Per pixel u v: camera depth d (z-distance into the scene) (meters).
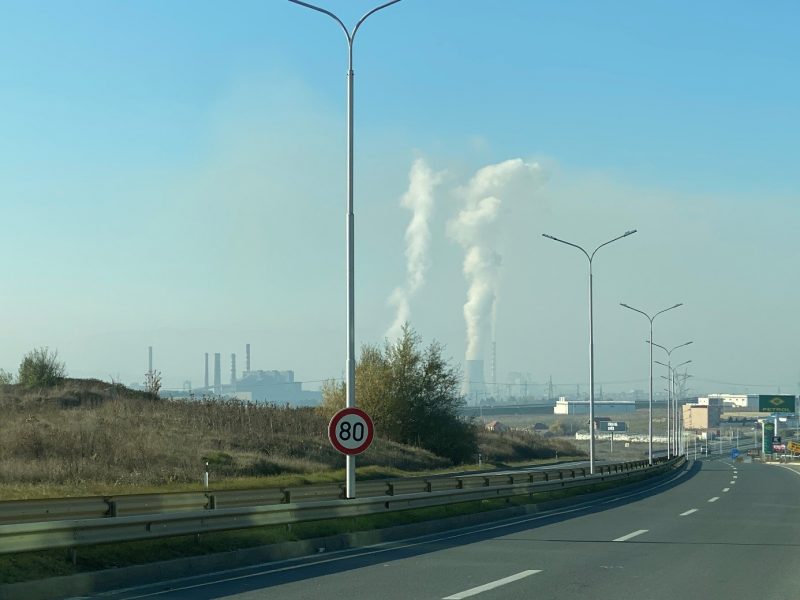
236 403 63.25
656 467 60.28
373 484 25.11
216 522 15.54
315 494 22.92
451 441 69.69
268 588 12.24
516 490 29.89
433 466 61.94
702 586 12.61
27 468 33.84
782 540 19.06
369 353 70.62
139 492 31.11
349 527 18.97
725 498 35.69
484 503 27.09
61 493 29.33
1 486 30.30
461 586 12.36
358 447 20.09
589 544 18.20
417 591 11.91
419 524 21.02
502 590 12.02
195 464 40.34
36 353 63.56
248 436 51.25
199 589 12.23
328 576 13.45
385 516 20.98
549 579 13.10
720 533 20.69
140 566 13.12
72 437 40.88
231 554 14.97
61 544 12.48
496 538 19.55
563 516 26.28
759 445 187.38
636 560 15.48
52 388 59.81
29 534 12.04
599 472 46.22
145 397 62.78
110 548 13.81
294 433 56.41
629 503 32.72
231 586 12.48
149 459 39.75
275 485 37.00
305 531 17.72
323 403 69.31
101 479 34.19
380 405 68.12
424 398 69.62
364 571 14.02
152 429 47.56
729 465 94.00
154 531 14.16
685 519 24.94
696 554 16.45
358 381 69.00
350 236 21.25
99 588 12.36
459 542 18.69
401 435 68.69
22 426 41.25
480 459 72.19
